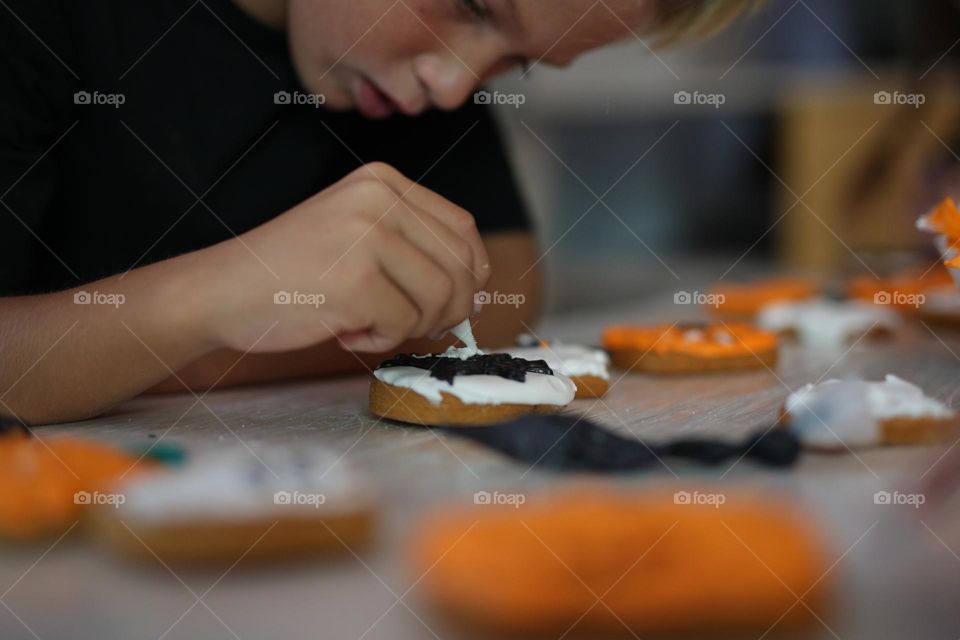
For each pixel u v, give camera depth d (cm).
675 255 175
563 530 37
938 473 44
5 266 62
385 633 35
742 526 38
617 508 39
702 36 72
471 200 84
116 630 34
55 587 36
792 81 168
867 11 162
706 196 175
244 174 73
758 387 63
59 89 64
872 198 150
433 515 40
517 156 176
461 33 64
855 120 156
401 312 52
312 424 53
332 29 65
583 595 35
